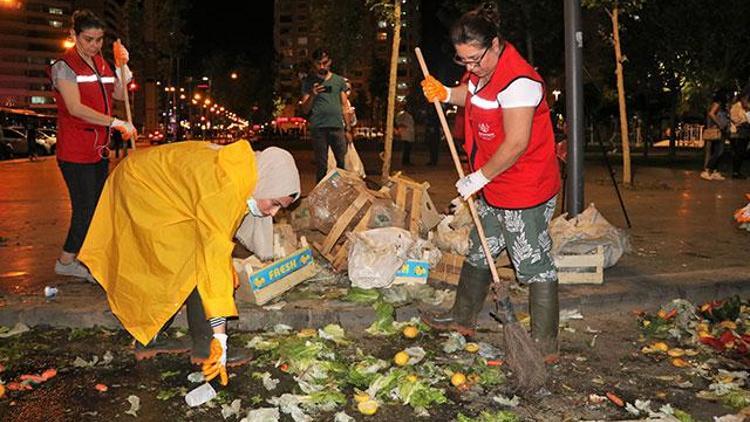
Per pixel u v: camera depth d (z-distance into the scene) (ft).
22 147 107.04
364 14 93.91
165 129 196.65
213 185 13.04
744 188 48.11
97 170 19.75
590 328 17.33
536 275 14.64
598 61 88.12
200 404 12.82
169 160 13.67
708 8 73.10
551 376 14.38
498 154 13.44
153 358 15.11
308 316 17.16
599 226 20.45
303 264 18.37
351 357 15.30
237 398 13.16
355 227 20.26
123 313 14.28
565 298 18.31
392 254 18.12
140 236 13.67
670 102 107.14
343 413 12.40
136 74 229.04
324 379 13.97
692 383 14.08
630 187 48.24
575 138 23.98
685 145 160.97
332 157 22.99
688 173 62.18
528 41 72.13
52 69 18.69
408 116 74.08
